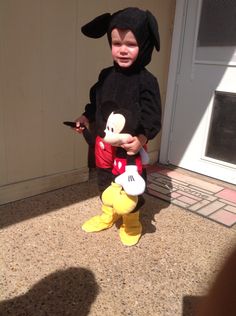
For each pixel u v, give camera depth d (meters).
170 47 3.45
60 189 2.99
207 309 0.47
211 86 3.21
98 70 2.98
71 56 2.76
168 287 1.85
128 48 1.87
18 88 2.50
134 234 2.26
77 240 2.23
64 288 1.79
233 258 0.47
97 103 2.11
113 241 2.25
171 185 3.25
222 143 3.27
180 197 3.00
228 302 0.45
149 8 3.14
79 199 2.81
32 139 2.70
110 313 1.65
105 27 2.04
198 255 2.15
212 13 3.05
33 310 1.63
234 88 3.05
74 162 3.07
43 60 2.58
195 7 3.16
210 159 3.37
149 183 3.28
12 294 1.73
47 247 2.13
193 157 3.50
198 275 1.96
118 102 1.96
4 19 2.29
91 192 2.96
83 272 1.92
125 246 2.20
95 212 2.60
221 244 2.30
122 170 2.04
